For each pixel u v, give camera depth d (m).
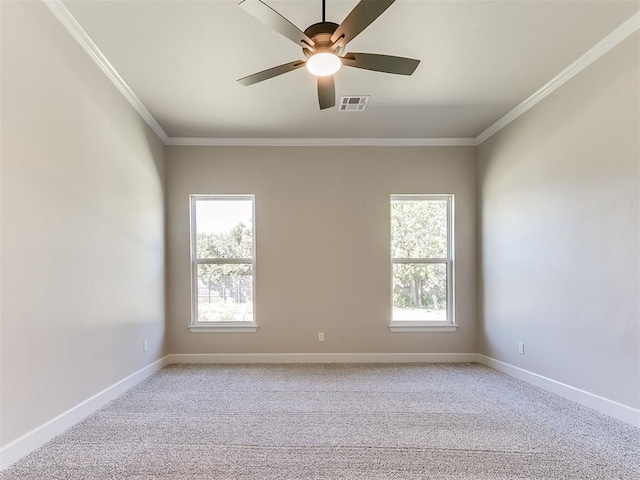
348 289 4.29
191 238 4.30
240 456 2.02
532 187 3.34
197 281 4.32
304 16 2.25
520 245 3.51
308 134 4.22
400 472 1.87
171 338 4.21
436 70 2.86
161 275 4.02
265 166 4.32
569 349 2.88
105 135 2.83
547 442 2.18
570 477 1.82
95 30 2.37
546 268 3.14
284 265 4.29
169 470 1.88
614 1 2.12
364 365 4.08
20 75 1.96
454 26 2.33
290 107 3.50
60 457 1.99
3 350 1.83
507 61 2.75
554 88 3.03
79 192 2.48
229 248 4.34
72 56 2.39
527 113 3.41
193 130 4.06
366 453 2.06
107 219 2.86
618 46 2.43
